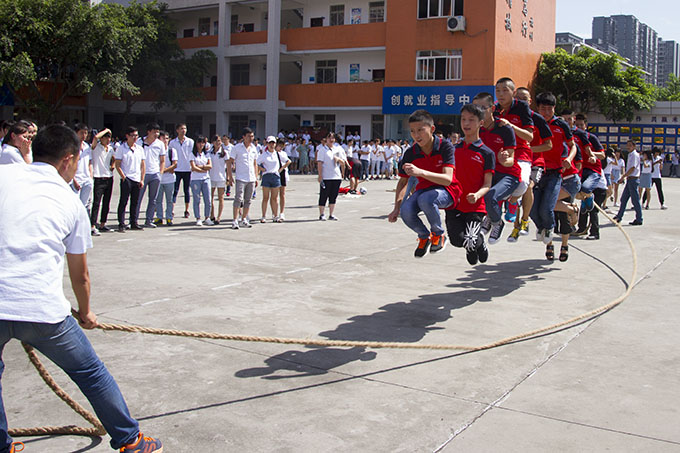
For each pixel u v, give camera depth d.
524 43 33.97
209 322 5.62
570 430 3.60
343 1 35.56
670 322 5.88
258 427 3.60
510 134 6.11
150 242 10.04
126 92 35.91
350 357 4.82
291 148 32.78
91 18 27.72
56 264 2.91
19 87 26.75
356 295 6.77
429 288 7.16
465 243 5.77
